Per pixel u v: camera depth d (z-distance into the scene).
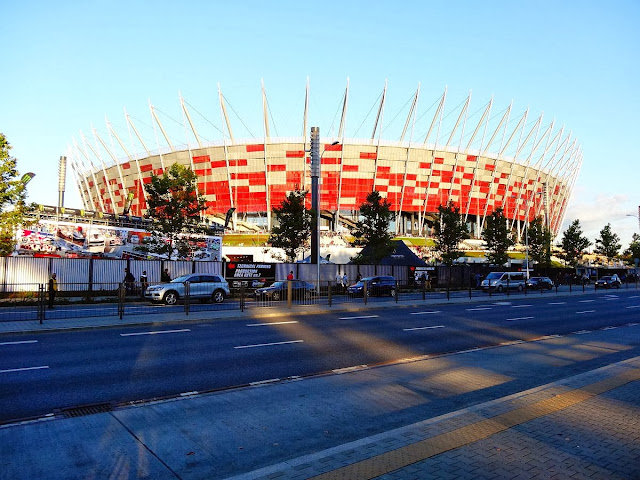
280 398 7.96
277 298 25.38
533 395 7.34
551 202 115.38
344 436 6.14
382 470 4.50
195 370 10.15
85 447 5.66
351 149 88.00
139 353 11.89
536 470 4.52
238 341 13.84
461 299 31.50
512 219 102.44
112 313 19.64
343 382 9.15
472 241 93.50
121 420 6.73
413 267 43.94
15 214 26.98
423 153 91.50
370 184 89.31
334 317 20.48
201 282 25.36
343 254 66.25
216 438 6.02
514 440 5.32
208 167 88.75
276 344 13.42
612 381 8.28
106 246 39.94
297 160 86.88
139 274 33.34
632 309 25.80
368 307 24.33
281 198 87.44
